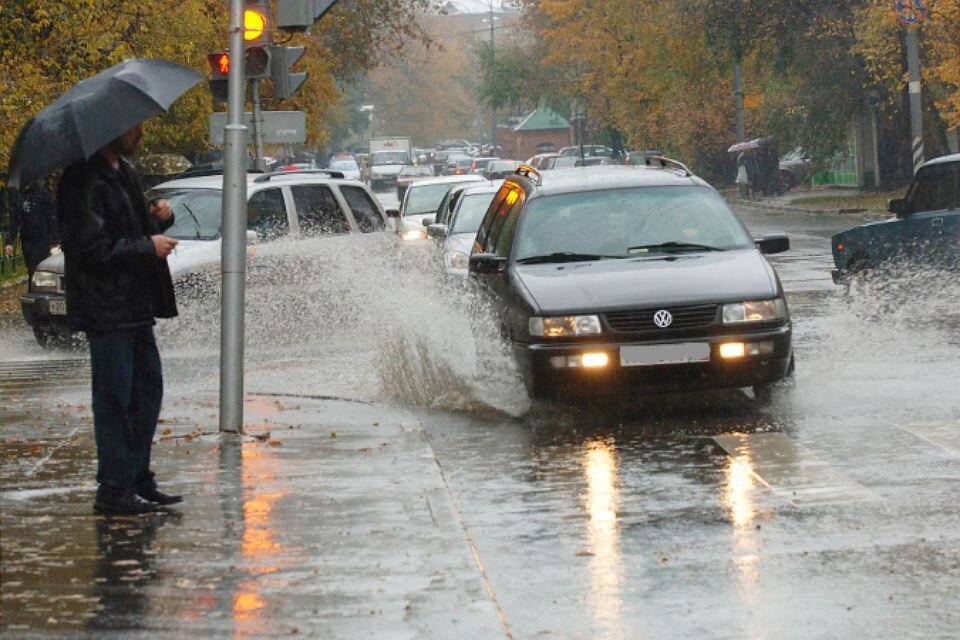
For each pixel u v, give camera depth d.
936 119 122.56
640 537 18.84
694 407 29.27
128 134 19.64
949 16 85.94
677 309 28.23
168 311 20.27
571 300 28.47
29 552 17.80
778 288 28.98
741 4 128.25
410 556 17.62
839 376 32.53
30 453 24.33
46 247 53.31
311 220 48.91
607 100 194.50
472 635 14.62
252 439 25.55
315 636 14.57
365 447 24.69
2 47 65.25
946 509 19.86
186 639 14.43
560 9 183.50
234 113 25.75
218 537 18.56
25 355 45.00
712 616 15.34
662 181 32.97
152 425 20.33
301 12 28.31
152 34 73.81
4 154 63.56
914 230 49.28
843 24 122.19
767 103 152.25
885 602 15.70
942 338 38.94
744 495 21.16
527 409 29.77
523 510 20.58
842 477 22.12
